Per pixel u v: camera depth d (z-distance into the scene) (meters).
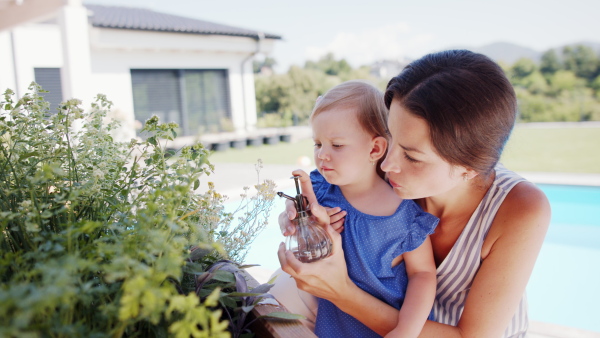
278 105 20.31
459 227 1.06
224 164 9.10
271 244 4.37
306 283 0.91
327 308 1.11
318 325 1.11
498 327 0.97
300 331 0.72
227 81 13.05
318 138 1.13
